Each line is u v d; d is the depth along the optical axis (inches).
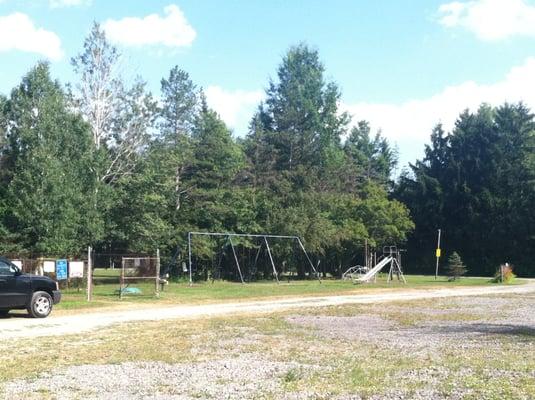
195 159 1845.5
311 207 2041.1
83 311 841.5
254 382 341.7
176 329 632.4
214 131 1977.1
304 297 1184.8
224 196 1859.0
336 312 848.3
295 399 295.1
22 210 1194.6
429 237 2881.4
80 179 1338.6
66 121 1352.1
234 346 499.2
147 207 1533.0
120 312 837.8
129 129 1705.2
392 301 1075.3
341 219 2158.0
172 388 327.3
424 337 555.8
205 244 1710.1
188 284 1560.0
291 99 2866.6
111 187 1509.6
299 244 1871.3
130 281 1429.6
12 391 321.7
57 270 1037.8
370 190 2310.5
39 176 1214.9
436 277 2210.9
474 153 2775.6
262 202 1940.2
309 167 2425.0
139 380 351.3
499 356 428.8
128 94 1713.8
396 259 2041.1
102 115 1642.5
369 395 301.1
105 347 496.1
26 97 1428.4
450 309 898.7
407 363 400.2
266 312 853.8
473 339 537.6
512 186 2659.9
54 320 717.9
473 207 2714.1
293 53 2972.4
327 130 2901.1
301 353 457.1
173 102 2165.4
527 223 2605.8
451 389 311.6
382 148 3868.1
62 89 1585.9
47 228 1190.3
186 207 1769.2
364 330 622.2
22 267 1035.3
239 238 1802.4
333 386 326.3
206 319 746.8
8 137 1496.1
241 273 1818.4
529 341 519.8
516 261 2642.7
